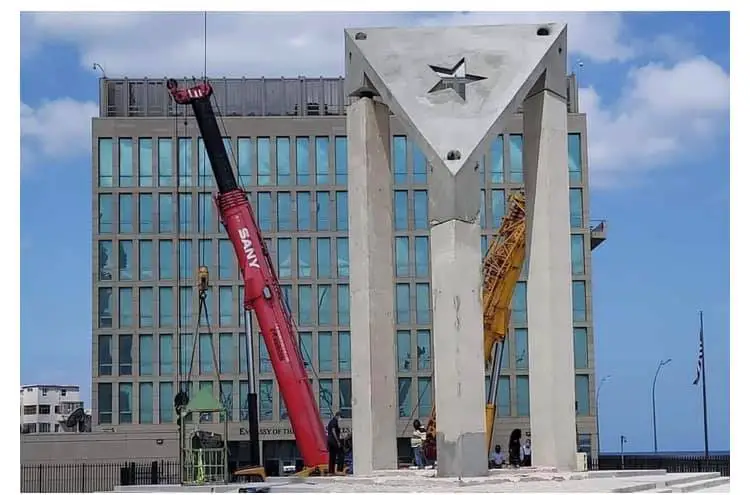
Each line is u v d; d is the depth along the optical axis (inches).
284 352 1535.4
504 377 3002.0
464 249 1114.1
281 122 3139.8
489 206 3061.0
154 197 3095.5
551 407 1207.6
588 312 3051.2
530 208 1243.8
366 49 1231.5
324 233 3112.7
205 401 1675.7
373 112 1251.8
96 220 3075.8
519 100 1182.9
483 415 1109.1
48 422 4672.7
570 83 3159.5
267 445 3019.2
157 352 3043.8
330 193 3125.0
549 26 1242.6
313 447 1519.4
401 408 3014.3
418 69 1200.2
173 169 3102.9
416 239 3085.6
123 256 3073.3
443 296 1111.6
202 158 3110.2
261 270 1550.2
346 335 3080.7
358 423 1221.7
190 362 3021.7
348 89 1264.8
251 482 1582.2
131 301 3058.6
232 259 3083.2
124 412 3019.2
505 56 1211.2
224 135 3125.0
